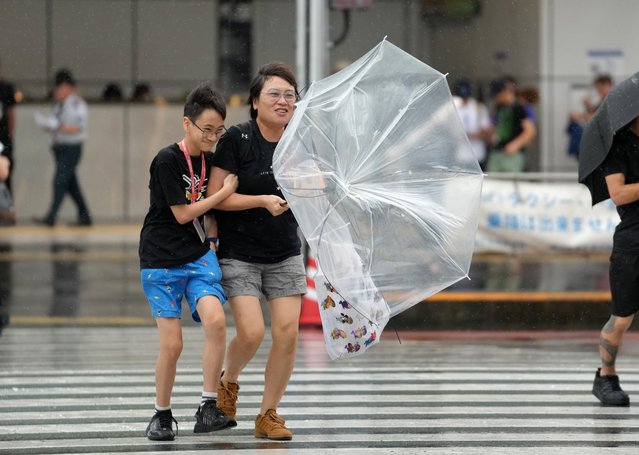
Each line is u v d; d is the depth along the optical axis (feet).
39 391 61.82
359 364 70.23
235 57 95.50
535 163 99.60
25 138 98.17
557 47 99.04
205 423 48.80
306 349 75.31
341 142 46.11
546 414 56.44
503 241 94.38
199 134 46.98
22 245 100.27
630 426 53.72
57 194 99.86
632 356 74.59
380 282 46.55
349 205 45.96
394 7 94.38
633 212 56.70
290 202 45.37
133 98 97.91
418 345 78.84
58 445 49.49
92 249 101.09
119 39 96.53
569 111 99.50
